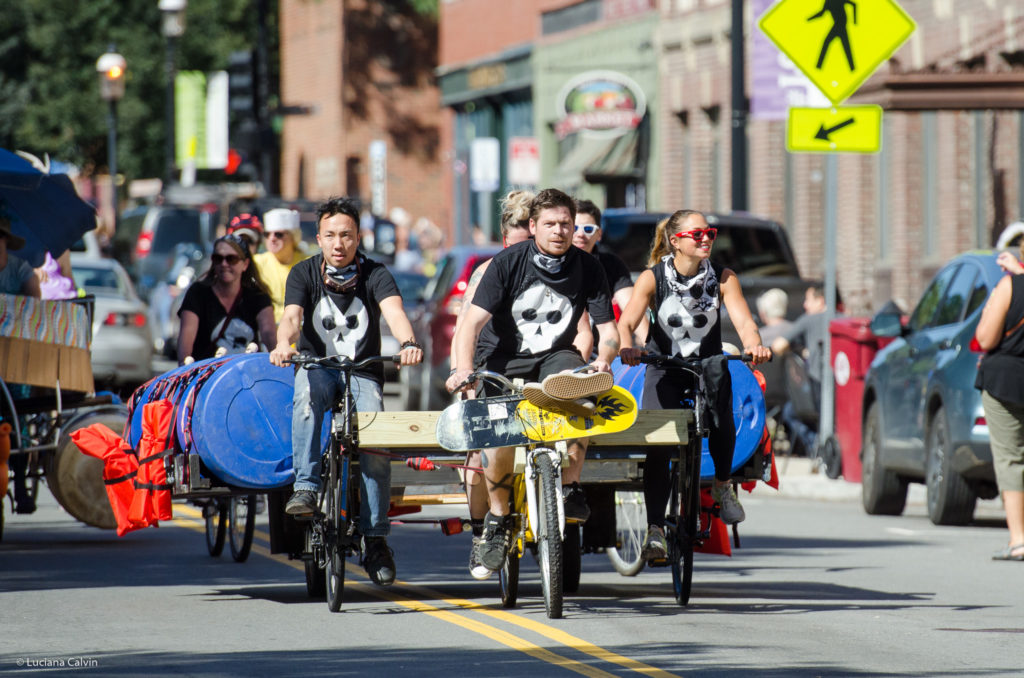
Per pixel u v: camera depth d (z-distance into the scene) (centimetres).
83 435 2627
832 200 4575
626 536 2881
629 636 2219
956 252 6575
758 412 2555
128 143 14000
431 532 3591
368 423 2392
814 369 4803
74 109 13700
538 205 2331
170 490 2558
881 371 4009
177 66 14188
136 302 6162
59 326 3259
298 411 2422
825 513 4072
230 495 2573
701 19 8625
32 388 3391
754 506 4256
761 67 5828
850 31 4381
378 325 2466
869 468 4028
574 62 10250
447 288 5741
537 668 1995
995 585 2758
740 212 5594
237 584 2748
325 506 2439
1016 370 3036
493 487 2362
